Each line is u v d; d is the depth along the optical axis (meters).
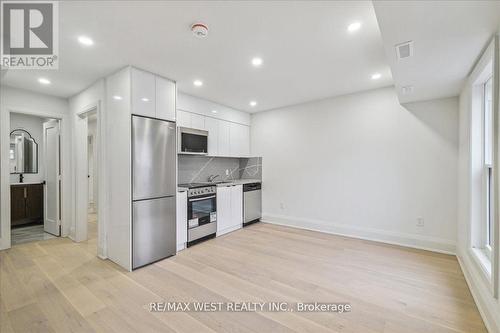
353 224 3.98
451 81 2.67
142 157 2.82
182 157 4.24
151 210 2.92
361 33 2.11
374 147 3.77
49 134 4.18
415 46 1.92
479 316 1.88
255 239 3.88
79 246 3.53
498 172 1.73
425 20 1.58
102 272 2.67
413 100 3.39
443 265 2.84
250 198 4.83
